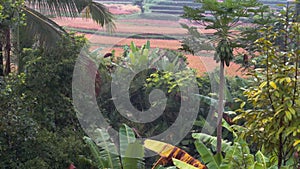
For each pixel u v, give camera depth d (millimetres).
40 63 8609
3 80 7023
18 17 7301
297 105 5656
